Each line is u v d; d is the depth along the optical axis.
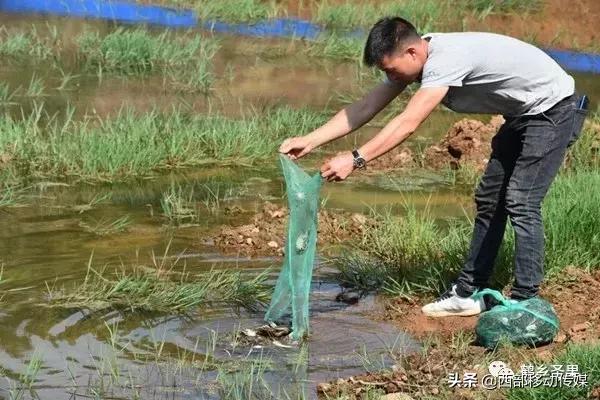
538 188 6.28
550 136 6.20
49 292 6.88
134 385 5.66
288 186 6.33
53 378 5.73
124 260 7.54
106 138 10.09
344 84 13.83
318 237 8.17
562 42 17.42
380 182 9.87
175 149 10.15
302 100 12.84
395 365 5.95
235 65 14.53
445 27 17.45
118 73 13.62
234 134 10.63
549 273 7.19
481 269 6.64
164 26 16.42
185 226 8.38
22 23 15.93
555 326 6.17
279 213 8.44
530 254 6.30
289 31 16.81
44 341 6.19
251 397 5.55
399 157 10.54
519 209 6.29
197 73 13.30
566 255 7.36
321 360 6.05
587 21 18.25
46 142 10.06
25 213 8.52
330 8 17.55
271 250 7.89
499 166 6.45
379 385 5.65
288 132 11.16
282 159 6.39
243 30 16.70
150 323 6.51
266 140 10.79
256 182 9.73
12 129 10.21
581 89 14.59
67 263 7.43
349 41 15.85
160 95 12.59
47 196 8.98
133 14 16.98
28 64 13.73
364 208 8.98
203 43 14.88
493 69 6.10
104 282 7.02
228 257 7.71
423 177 10.09
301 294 6.32
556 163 6.28
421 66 6.16
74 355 6.02
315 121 11.46
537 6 18.55
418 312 6.81
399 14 17.56
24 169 9.59
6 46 14.15
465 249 7.36
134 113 11.46
